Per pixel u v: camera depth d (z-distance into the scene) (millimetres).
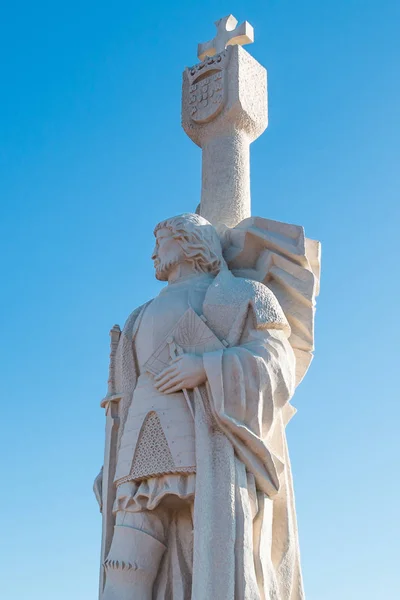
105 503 9570
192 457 8773
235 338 9203
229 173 11117
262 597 8422
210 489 8539
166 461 8859
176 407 9008
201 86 11609
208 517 8422
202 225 10062
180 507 9086
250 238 10188
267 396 8938
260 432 8852
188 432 8867
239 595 8164
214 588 8156
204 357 8961
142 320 9773
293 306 9969
